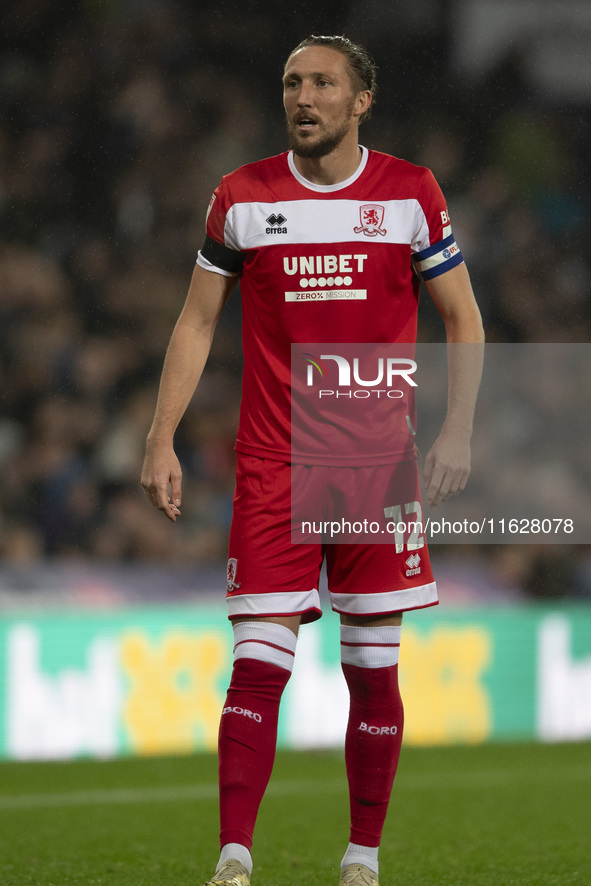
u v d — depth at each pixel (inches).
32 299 1626.5
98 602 1061.1
